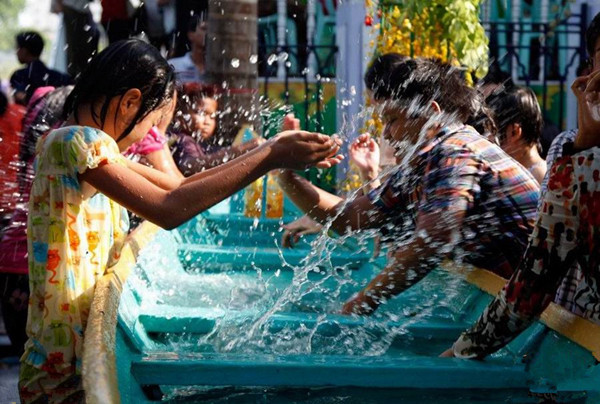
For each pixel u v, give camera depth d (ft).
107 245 9.11
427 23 19.10
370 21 21.06
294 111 30.45
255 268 14.57
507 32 29.78
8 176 16.97
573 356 7.60
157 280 12.53
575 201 7.36
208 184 7.92
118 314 8.46
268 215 18.19
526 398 7.71
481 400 7.71
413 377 7.63
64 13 29.76
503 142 14.65
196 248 14.89
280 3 30.73
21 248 15.85
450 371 7.64
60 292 8.26
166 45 29.86
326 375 7.59
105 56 8.83
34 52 26.71
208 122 21.13
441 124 11.37
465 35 18.90
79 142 8.10
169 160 13.70
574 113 29.86
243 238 17.26
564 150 7.47
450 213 10.71
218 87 24.27
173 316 9.97
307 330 10.07
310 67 30.99
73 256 8.36
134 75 8.71
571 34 30.53
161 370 7.59
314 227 14.88
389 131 11.59
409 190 11.84
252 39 24.58
